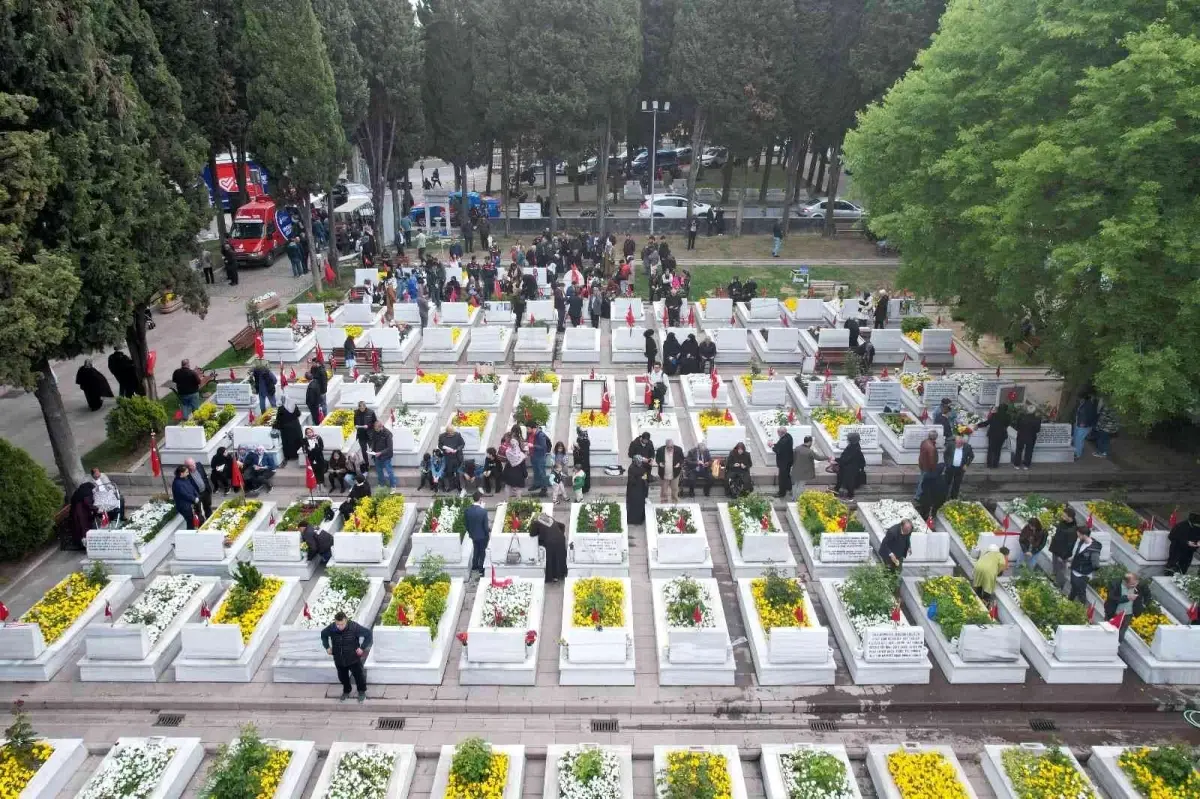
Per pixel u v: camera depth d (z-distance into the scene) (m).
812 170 56.88
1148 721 14.58
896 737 14.18
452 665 15.55
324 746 13.90
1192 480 21.78
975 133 21.67
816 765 12.53
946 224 23.66
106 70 19.36
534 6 40.34
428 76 42.62
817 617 16.92
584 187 60.72
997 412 21.75
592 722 14.45
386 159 42.31
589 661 15.02
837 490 21.23
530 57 41.00
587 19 40.56
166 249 22.59
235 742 12.78
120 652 15.16
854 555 17.80
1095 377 18.83
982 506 19.56
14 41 16.97
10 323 15.95
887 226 24.48
